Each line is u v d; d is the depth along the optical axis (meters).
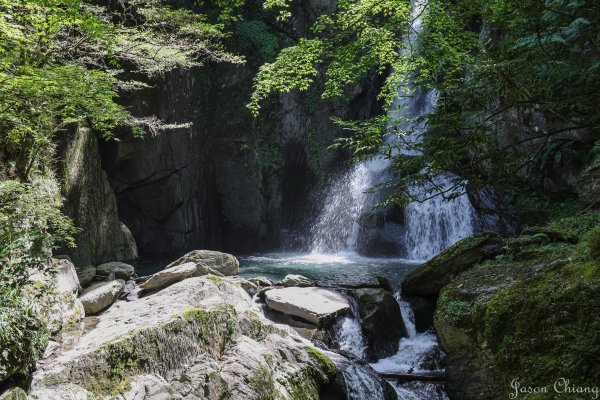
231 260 9.97
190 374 5.15
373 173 17.33
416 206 15.27
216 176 17.98
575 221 7.77
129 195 15.80
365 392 6.51
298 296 8.51
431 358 7.62
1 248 4.99
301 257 16.19
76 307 6.80
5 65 5.94
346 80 9.87
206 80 17.41
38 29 6.84
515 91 3.10
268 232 18.33
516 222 13.22
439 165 3.31
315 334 7.74
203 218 17.52
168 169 15.82
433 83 3.71
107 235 13.17
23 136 7.22
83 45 8.43
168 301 6.93
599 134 3.85
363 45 9.13
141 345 5.07
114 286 7.96
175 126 11.77
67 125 10.81
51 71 6.28
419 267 8.74
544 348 4.97
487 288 6.58
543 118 10.57
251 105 8.77
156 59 10.43
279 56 8.80
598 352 4.45
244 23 17.97
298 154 18.84
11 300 4.64
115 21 13.46
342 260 15.11
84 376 4.61
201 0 11.43
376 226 16.30
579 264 5.47
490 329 5.66
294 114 18.62
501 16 3.93
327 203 18.20
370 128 3.58
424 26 8.51
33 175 8.01
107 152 14.95
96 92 6.71
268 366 5.65
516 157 3.46
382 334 8.05
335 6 18.36
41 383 4.40
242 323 6.38
